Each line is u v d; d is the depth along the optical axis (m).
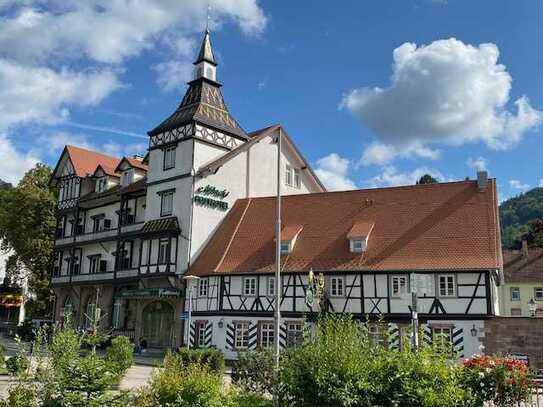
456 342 30.05
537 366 28.34
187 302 38.84
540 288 63.72
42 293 57.62
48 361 10.88
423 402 11.03
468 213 33.72
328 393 10.99
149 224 43.22
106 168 51.84
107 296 47.72
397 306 31.73
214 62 45.69
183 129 42.84
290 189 47.69
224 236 40.84
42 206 56.44
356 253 34.25
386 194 37.59
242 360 14.91
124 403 10.41
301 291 34.50
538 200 132.38
